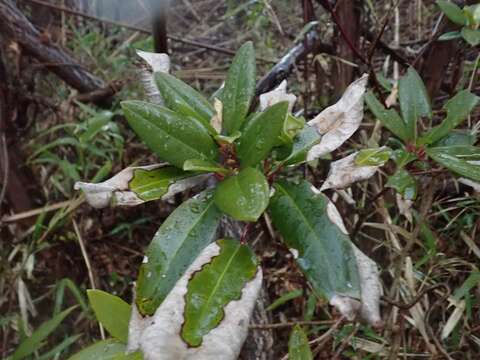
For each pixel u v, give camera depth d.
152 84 0.38
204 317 0.27
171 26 1.23
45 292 0.75
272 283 0.67
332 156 0.65
